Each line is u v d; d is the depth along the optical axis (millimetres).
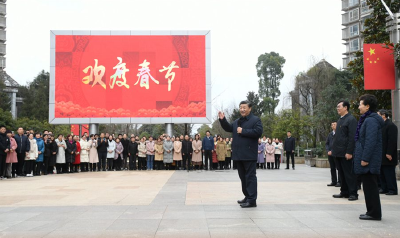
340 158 7234
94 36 21688
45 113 44906
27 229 4559
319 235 4184
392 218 5148
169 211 5738
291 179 11781
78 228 4586
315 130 29922
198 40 21844
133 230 4453
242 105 6309
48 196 7734
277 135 27828
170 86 21547
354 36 44406
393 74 10406
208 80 21641
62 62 21500
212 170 17609
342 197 7305
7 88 45562
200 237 4109
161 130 38906
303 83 31375
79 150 16594
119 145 18078
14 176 13594
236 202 6676
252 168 6168
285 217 5211
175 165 18453
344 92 28203
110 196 7652
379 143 5051
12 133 13258
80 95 21391
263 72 58156
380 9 12469
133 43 21703
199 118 21469
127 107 21406
